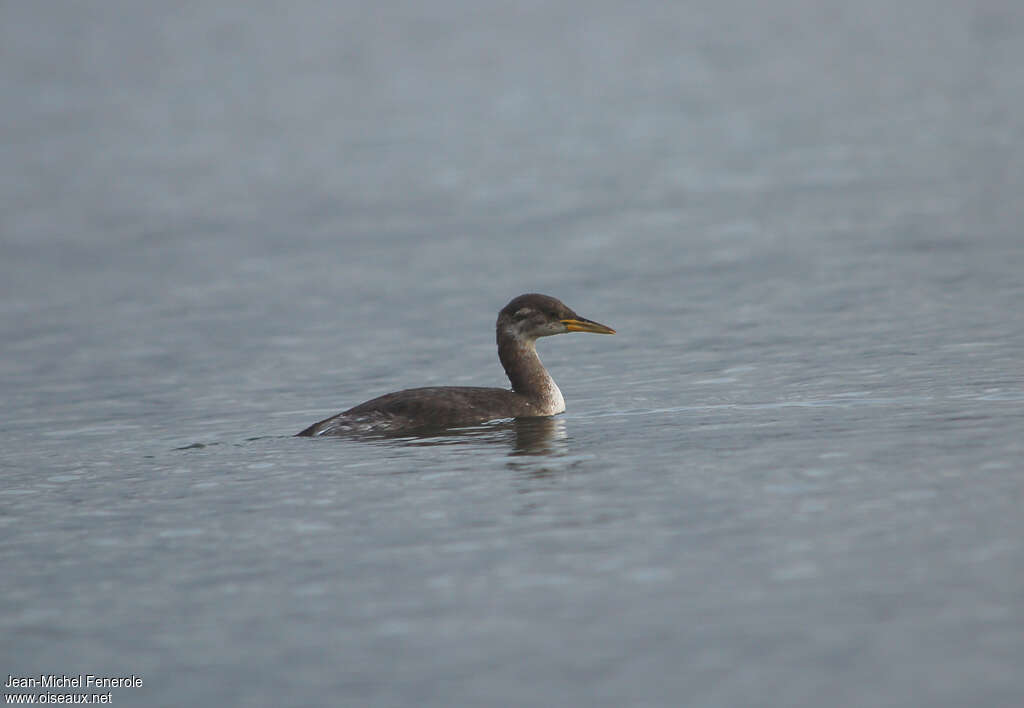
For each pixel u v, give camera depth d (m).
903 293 24.78
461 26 105.00
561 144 54.28
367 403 17.02
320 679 9.29
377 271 32.06
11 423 19.39
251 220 41.00
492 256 33.28
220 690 9.23
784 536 11.38
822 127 53.72
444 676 9.21
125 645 10.04
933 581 10.21
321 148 56.53
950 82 64.06
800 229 33.59
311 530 12.41
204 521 12.91
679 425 15.95
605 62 82.06
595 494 12.98
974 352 19.25
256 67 86.06
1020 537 10.95
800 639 9.43
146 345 25.17
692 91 67.88
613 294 27.59
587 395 18.67
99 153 57.25
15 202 46.50
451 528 12.20
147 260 35.19
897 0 107.19
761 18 101.81
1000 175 39.22
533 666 9.27
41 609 10.82
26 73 84.69
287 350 24.03
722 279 28.14
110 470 15.41
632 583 10.58
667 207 39.03
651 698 8.77
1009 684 8.66
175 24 110.81
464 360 22.53
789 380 18.44
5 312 29.39
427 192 44.84
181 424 18.62
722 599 10.16
